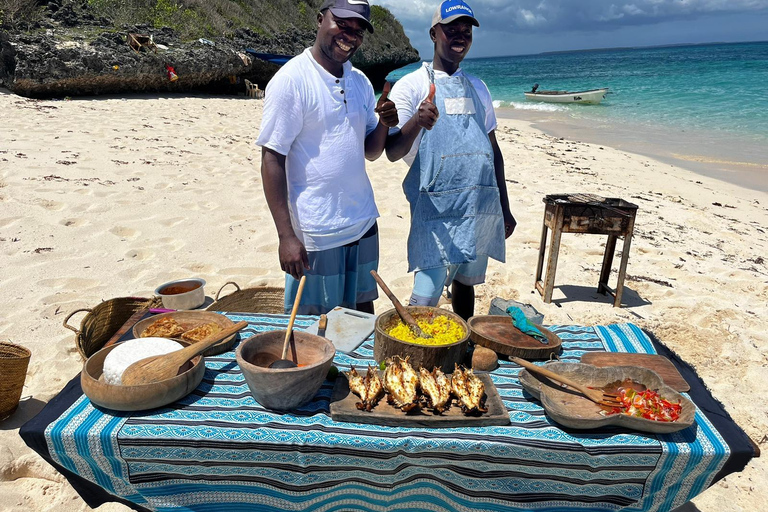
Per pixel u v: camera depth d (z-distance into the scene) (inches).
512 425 82.0
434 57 129.4
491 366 96.5
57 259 203.2
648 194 366.3
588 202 192.4
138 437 78.2
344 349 101.0
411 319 98.9
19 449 114.8
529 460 79.5
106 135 404.2
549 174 403.2
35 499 106.5
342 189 115.0
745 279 226.7
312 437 79.0
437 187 126.0
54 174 294.5
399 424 81.6
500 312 122.9
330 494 84.0
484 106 133.3
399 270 217.2
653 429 80.0
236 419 82.2
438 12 122.5
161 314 108.7
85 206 255.6
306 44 1115.3
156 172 319.9
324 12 105.4
